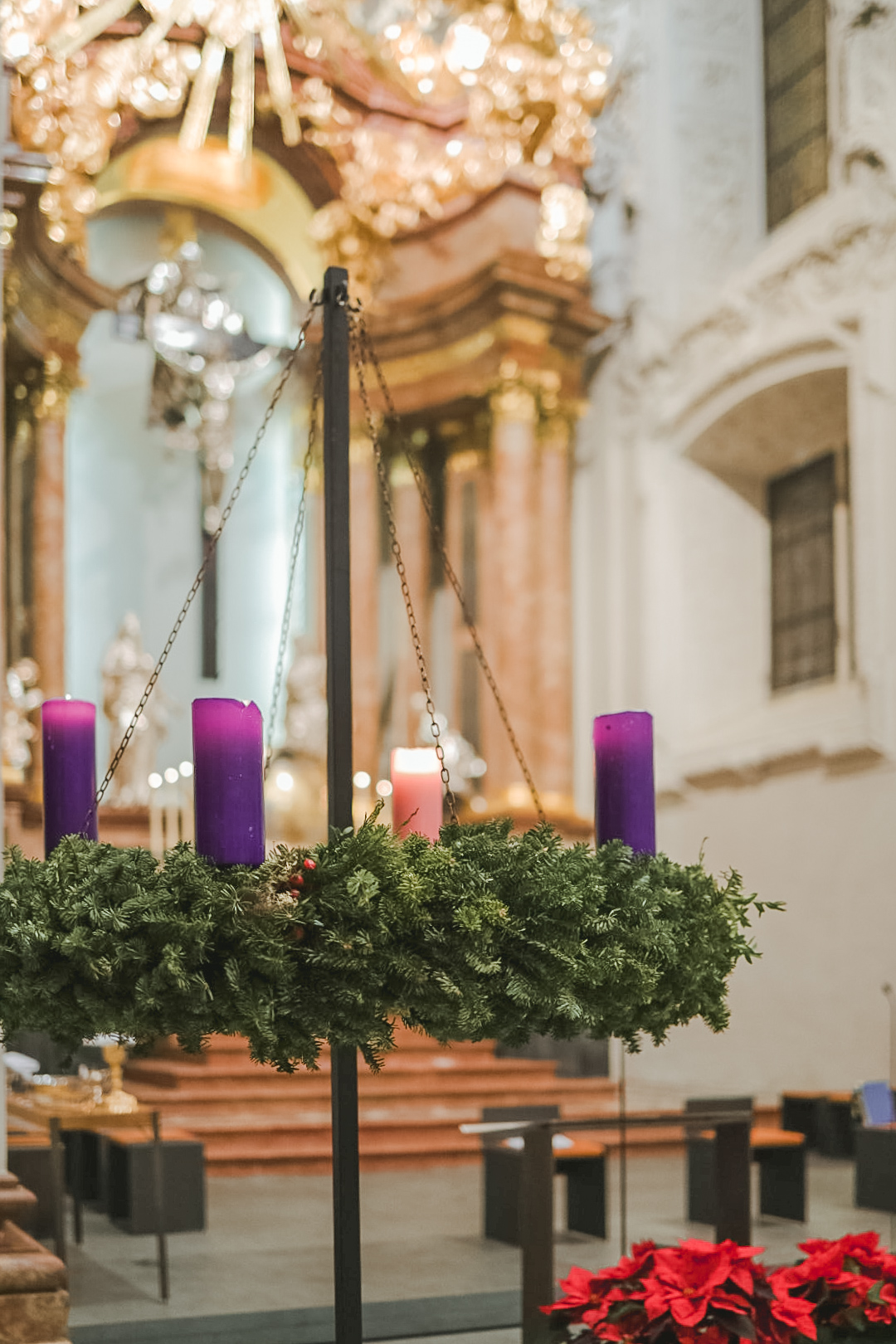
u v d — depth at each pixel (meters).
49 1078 6.27
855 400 10.05
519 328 12.46
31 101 11.16
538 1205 4.74
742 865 10.98
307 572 13.33
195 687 13.42
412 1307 5.22
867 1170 7.40
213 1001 2.19
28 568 11.75
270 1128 8.70
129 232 13.38
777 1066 10.45
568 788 12.66
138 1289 5.50
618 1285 2.82
